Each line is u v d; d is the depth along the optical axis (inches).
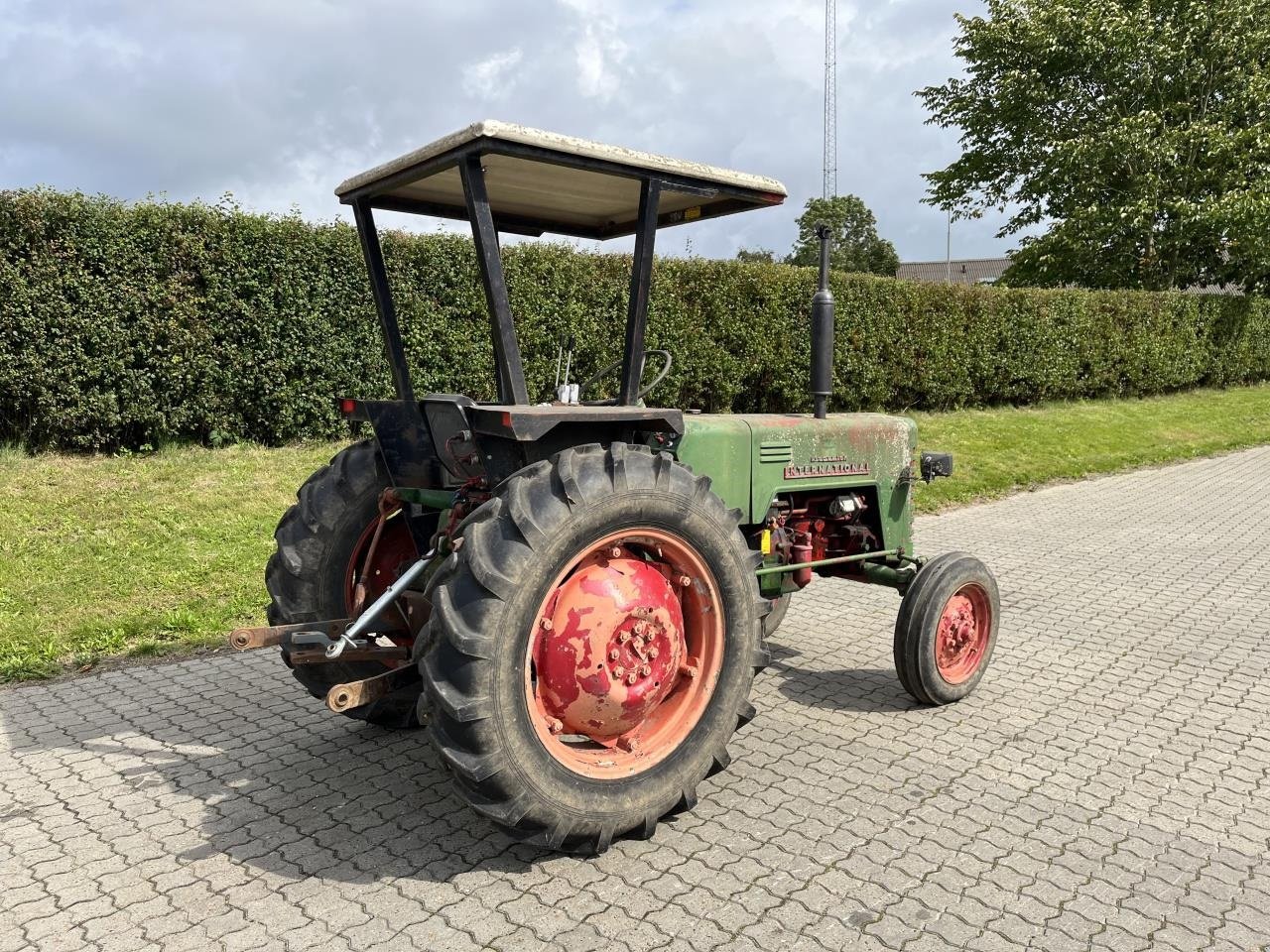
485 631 97.8
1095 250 885.8
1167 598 233.3
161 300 298.0
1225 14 808.3
